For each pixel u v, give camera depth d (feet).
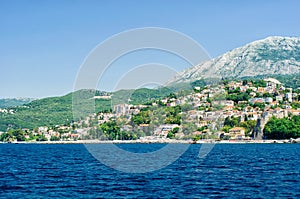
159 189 161.38
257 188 161.58
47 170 242.78
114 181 185.47
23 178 201.05
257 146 638.94
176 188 163.53
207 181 183.73
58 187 168.96
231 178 194.39
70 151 529.04
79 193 153.89
